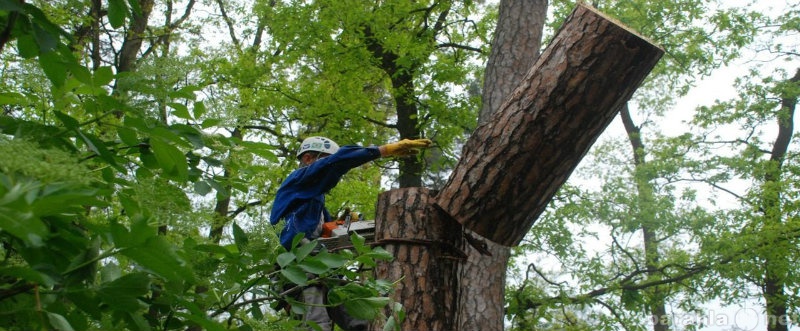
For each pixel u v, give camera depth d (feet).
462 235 11.85
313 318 11.59
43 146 5.94
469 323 24.58
